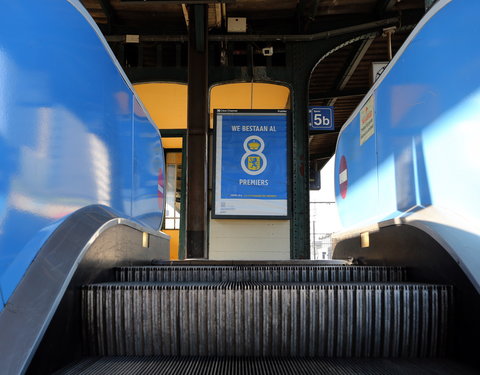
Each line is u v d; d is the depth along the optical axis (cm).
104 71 293
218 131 968
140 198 420
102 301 211
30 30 181
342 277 303
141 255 373
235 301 213
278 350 212
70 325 196
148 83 1012
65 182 222
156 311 213
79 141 243
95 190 276
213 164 957
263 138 966
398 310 212
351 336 212
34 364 153
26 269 165
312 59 991
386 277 285
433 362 199
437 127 260
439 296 211
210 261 411
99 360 200
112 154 314
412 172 301
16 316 148
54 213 207
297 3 967
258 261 424
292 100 979
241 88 1127
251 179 953
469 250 205
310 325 212
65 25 222
